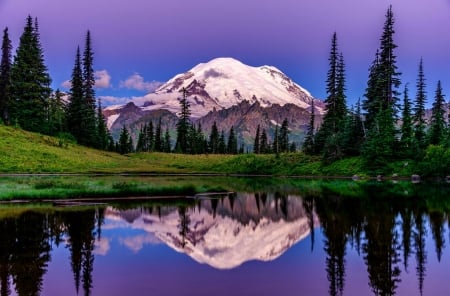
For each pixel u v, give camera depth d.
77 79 100.06
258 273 16.72
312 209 34.38
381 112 76.12
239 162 98.38
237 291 14.56
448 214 30.55
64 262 18.08
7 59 91.50
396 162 74.31
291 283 15.48
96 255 19.31
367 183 61.41
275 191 50.53
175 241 22.62
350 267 17.59
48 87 94.25
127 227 26.31
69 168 72.25
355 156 83.06
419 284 15.53
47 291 14.56
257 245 21.77
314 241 22.55
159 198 42.62
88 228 25.66
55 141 85.50
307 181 68.44
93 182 49.78
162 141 139.88
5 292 14.46
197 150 136.88
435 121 87.06
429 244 21.61
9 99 88.44
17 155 70.38
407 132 78.38
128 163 90.19
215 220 29.81
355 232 24.72
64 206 35.22
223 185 60.03
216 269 17.30
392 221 27.91
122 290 14.65
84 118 99.44
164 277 16.11
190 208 35.72
